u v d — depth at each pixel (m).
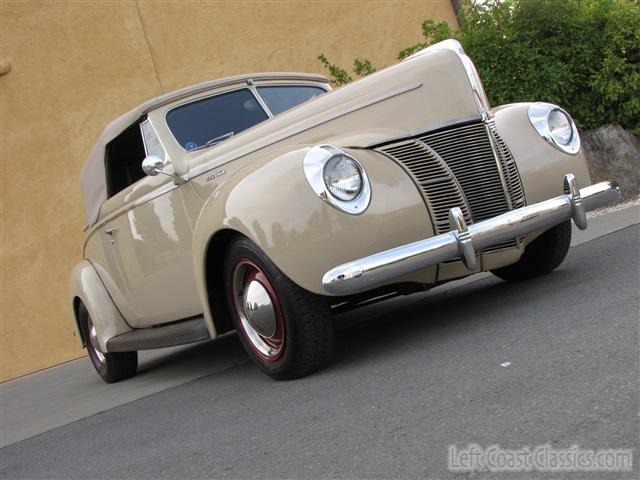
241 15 10.30
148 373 5.60
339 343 4.18
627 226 5.46
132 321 5.31
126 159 4.93
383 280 3.12
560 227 4.23
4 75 8.97
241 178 3.45
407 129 3.63
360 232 3.15
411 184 3.34
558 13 7.84
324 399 3.04
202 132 4.42
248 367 4.37
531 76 7.61
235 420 3.16
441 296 4.98
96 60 9.46
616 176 7.75
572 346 2.84
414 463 2.15
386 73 3.84
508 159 3.73
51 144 9.16
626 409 2.14
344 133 3.76
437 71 3.70
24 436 4.36
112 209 4.96
